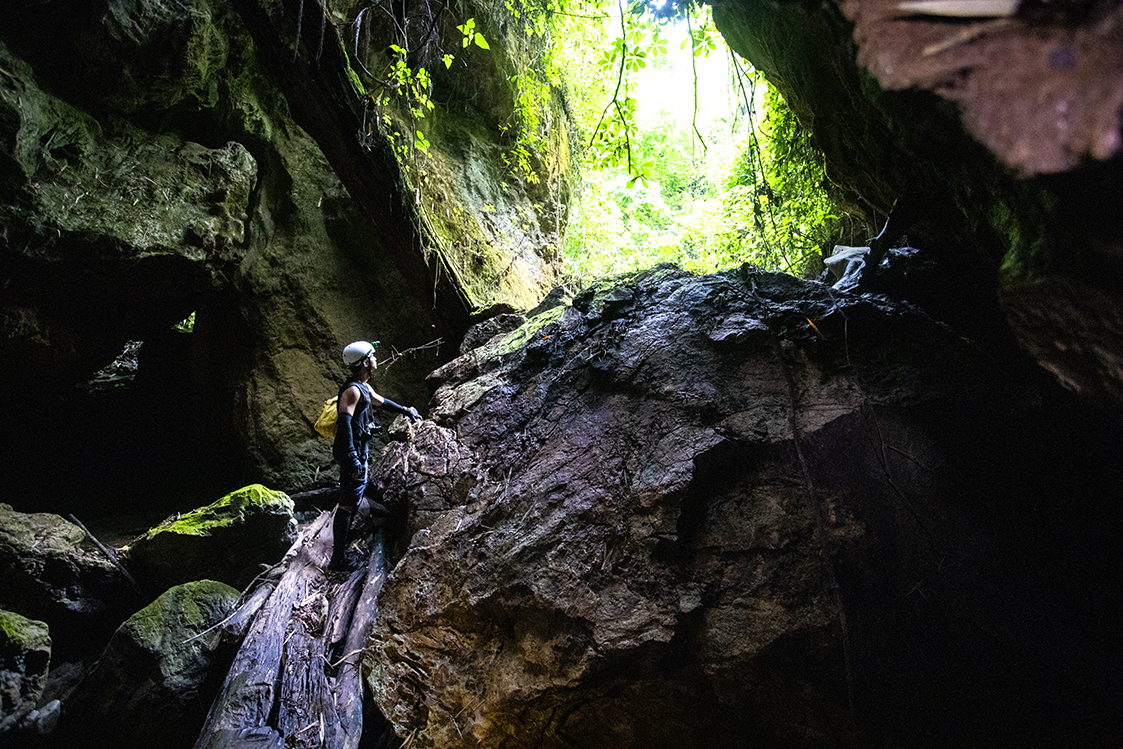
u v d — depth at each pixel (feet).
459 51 23.93
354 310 22.98
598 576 9.19
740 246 22.98
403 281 23.44
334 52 15.92
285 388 21.68
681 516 9.09
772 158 18.54
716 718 8.75
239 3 15.31
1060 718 7.94
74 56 16.21
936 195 9.49
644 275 13.60
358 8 20.61
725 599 8.64
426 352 23.15
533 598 9.46
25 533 15.15
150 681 12.90
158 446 26.37
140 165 18.11
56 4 15.46
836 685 8.29
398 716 10.25
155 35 16.62
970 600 8.42
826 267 16.35
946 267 11.19
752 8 9.89
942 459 8.86
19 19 15.29
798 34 8.90
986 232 8.52
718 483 9.44
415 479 13.87
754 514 9.01
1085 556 8.61
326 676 11.48
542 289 26.18
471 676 10.01
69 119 16.39
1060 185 2.45
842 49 7.16
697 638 8.58
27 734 12.46
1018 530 8.75
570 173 29.81
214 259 20.03
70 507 23.32
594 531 9.66
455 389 15.94
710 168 34.76
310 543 16.25
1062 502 8.88
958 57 2.30
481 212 24.54
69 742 12.84
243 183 20.02
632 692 8.77
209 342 22.82
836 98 9.63
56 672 14.47
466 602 10.34
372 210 18.53
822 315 10.16
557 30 22.93
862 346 9.80
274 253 21.97
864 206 13.52
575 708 9.07
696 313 11.44
